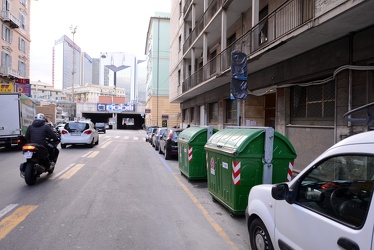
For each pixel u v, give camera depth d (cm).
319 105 964
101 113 7594
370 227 211
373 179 234
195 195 732
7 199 662
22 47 4166
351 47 780
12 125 1714
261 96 1553
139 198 690
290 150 566
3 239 441
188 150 879
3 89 3206
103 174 986
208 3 2175
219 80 1664
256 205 380
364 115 740
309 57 960
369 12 643
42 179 886
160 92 5544
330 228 248
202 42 2228
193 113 3052
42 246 418
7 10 3634
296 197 312
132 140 3045
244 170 547
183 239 455
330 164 284
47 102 6481
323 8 706
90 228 490
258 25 1223
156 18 5544
